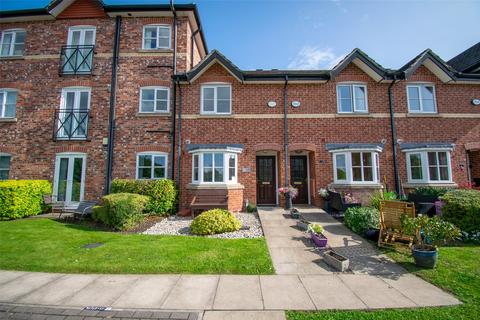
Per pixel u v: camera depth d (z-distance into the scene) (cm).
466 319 318
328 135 1080
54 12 1166
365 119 1088
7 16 1162
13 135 1115
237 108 1100
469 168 1098
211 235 698
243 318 321
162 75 1130
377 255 554
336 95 1105
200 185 971
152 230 752
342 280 436
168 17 1178
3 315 327
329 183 1044
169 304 353
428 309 343
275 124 1091
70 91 1139
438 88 1112
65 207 1058
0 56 1172
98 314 329
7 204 879
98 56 1147
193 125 1089
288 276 452
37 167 1091
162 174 1076
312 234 623
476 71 1195
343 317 324
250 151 1072
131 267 474
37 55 1162
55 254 536
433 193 905
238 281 428
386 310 342
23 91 1142
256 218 883
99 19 1178
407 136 1077
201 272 461
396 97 1102
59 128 1105
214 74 1121
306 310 341
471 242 636
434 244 541
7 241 622
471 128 1087
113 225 760
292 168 1154
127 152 1081
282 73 1091
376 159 1006
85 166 1083
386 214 618
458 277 440
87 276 443
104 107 1115
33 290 392
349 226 735
